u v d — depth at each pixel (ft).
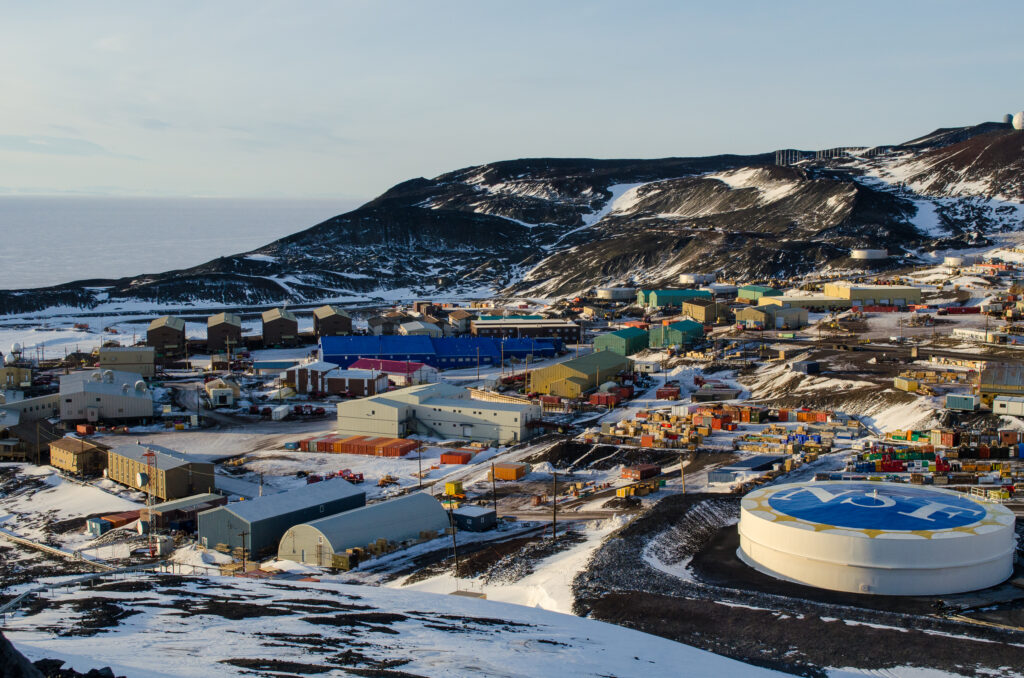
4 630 162.50
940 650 179.01
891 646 181.78
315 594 214.07
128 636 160.04
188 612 182.50
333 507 326.24
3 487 405.80
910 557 218.18
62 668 128.98
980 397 405.59
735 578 232.12
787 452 373.61
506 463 390.01
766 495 264.93
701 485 338.13
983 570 222.69
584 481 367.66
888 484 278.05
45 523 353.31
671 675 163.73
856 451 359.87
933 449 351.25
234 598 202.08
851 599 214.07
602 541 265.34
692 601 210.59
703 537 269.03
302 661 149.38
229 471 414.00
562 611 215.72
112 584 219.00
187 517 338.54
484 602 214.90
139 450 403.34
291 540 290.76
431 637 173.88
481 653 164.45
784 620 196.75
